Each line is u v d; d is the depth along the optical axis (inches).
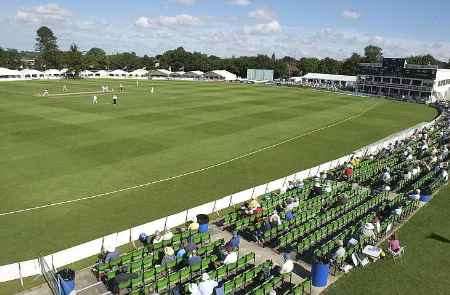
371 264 1013.2
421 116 3587.6
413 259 1036.5
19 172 1680.6
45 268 954.7
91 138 2241.6
